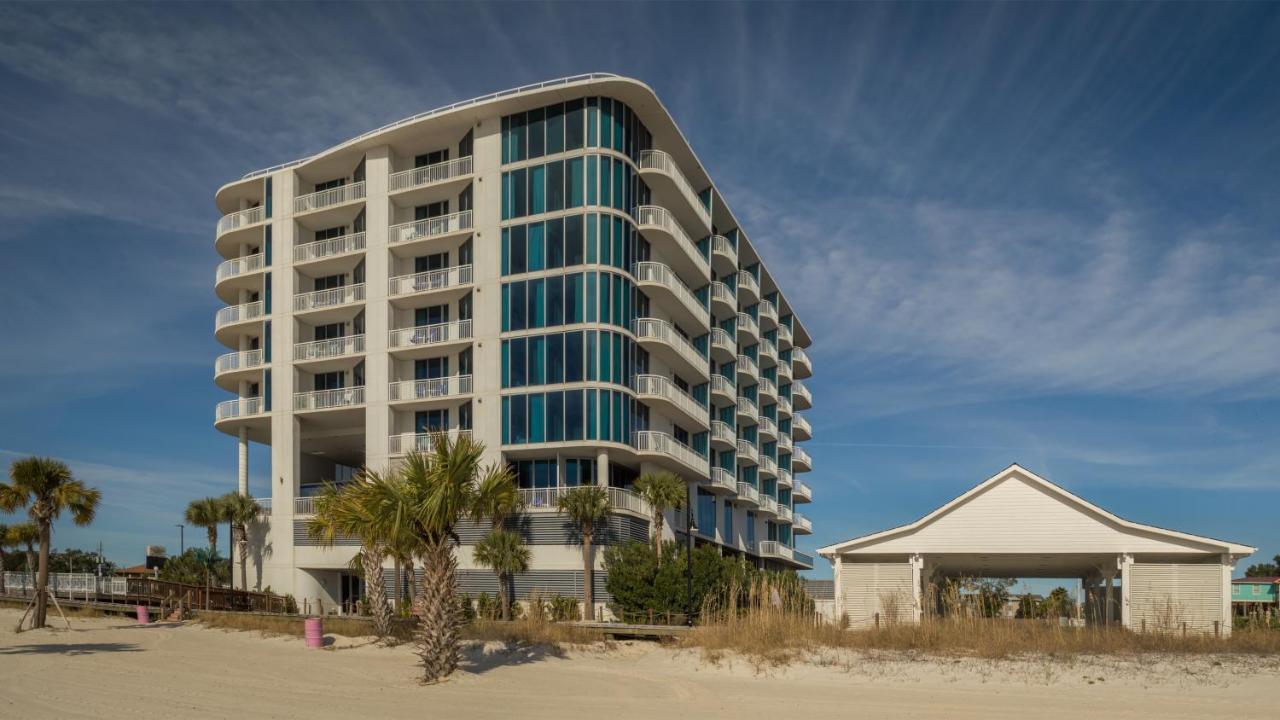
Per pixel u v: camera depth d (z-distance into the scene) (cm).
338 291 5084
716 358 6216
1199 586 3228
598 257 4525
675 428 5359
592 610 4153
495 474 2183
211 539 5312
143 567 7881
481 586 4397
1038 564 3916
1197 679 2183
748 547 6662
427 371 4862
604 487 4341
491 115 4800
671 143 5175
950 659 2456
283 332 5122
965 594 3047
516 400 4528
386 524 2092
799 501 8738
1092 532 3297
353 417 5031
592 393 4416
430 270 4894
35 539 5269
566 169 4628
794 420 8456
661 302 5091
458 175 4859
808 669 2392
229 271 5475
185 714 1623
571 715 1723
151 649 2625
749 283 6494
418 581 4394
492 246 4706
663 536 4781
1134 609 3250
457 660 2202
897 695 2034
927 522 3422
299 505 4956
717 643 2730
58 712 1619
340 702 1803
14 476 3197
